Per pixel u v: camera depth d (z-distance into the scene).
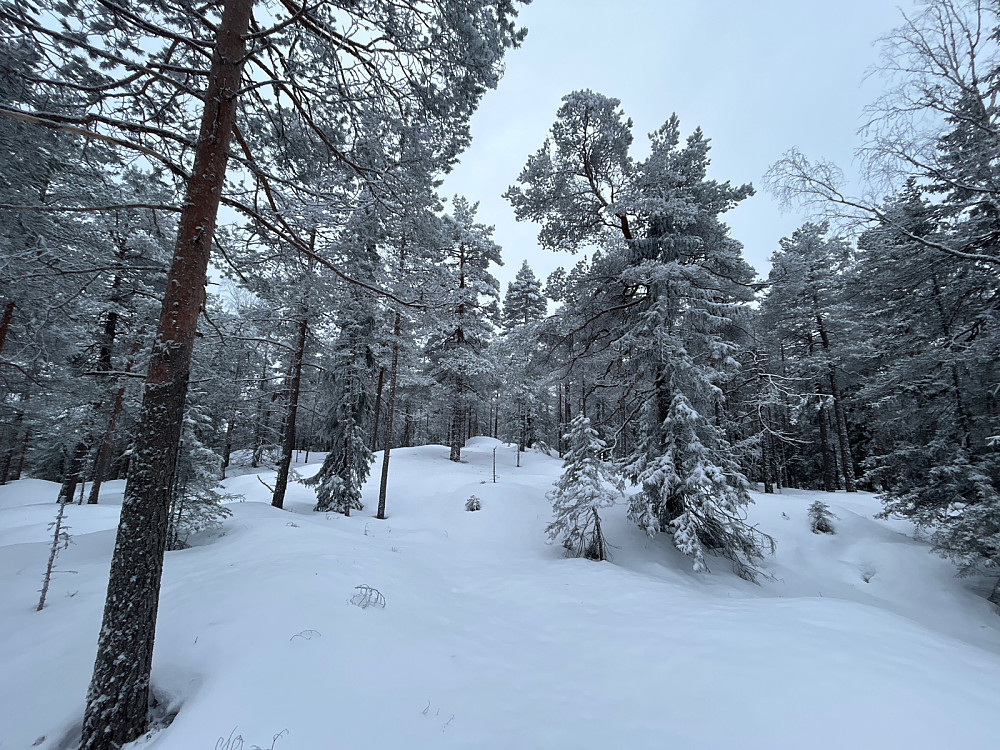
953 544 11.00
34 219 6.53
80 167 6.62
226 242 6.58
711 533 11.42
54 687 4.27
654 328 12.11
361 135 6.60
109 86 4.11
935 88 6.20
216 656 4.47
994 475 11.11
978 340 10.44
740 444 17.70
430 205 7.82
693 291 12.04
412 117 6.57
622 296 14.08
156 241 8.93
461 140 7.02
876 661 4.33
